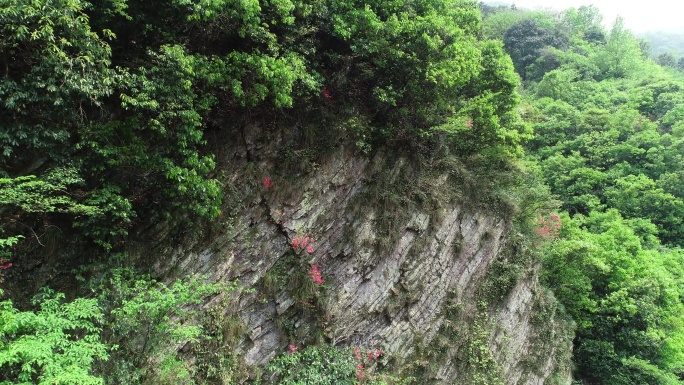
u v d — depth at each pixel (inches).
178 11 291.9
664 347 780.0
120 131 285.1
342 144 441.4
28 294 266.2
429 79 407.2
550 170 1176.8
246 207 382.0
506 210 593.6
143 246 319.6
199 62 291.4
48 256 279.1
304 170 413.4
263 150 399.5
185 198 321.1
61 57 224.7
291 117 415.8
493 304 578.6
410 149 491.2
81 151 271.0
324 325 414.6
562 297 820.6
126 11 284.4
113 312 246.8
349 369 409.7
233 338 358.0
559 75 1565.0
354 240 433.1
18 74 235.8
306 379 387.5
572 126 1294.3
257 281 386.0
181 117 279.3
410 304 479.2
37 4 209.6
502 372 559.2
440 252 505.0
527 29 2039.9
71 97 246.1
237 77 314.2
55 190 256.7
